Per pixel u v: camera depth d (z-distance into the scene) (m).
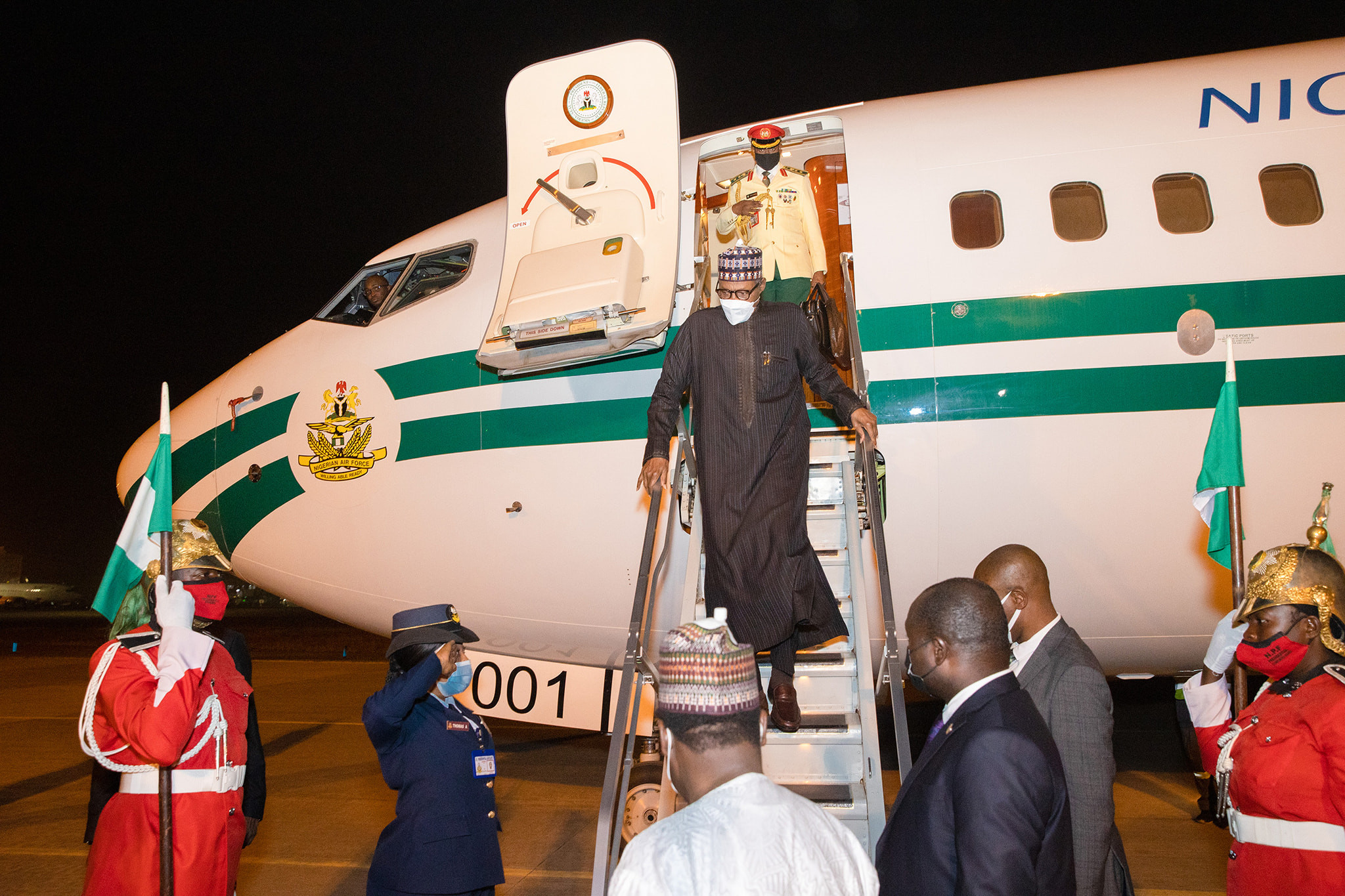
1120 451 4.64
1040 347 4.70
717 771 1.45
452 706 3.01
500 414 5.30
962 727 1.90
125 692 2.50
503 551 5.32
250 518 5.94
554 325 4.10
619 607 5.27
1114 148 4.93
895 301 4.84
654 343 4.36
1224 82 5.05
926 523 4.77
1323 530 2.37
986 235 4.90
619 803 3.18
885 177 5.04
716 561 2.91
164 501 2.68
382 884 2.79
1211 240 4.71
